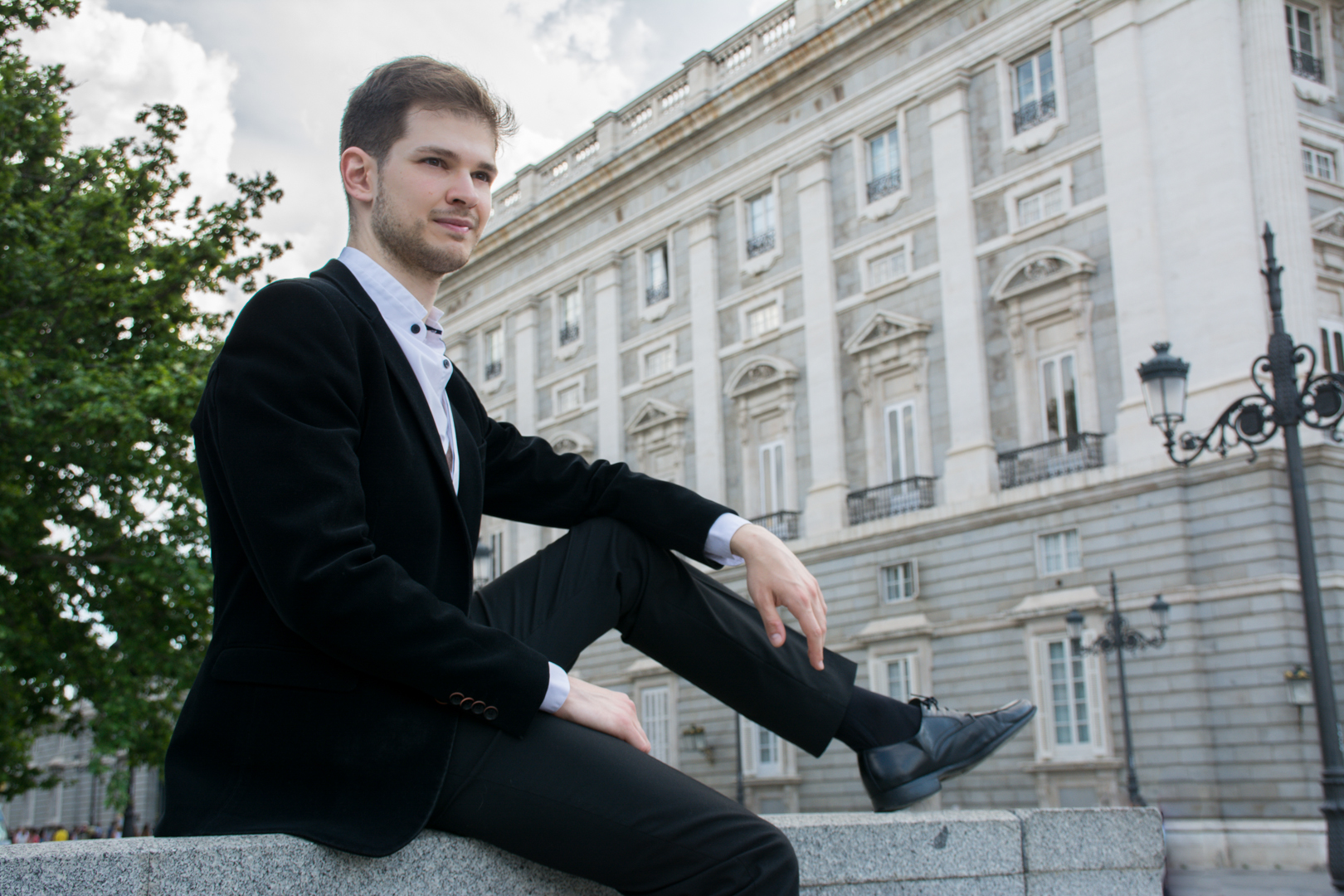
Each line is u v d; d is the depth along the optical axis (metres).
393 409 1.63
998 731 2.21
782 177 24.97
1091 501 18.34
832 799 21.92
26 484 12.91
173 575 12.33
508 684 1.51
